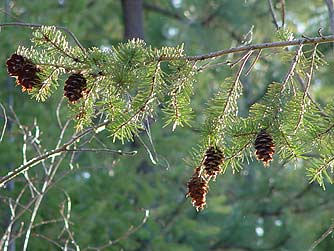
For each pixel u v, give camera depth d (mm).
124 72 4090
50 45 4137
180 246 11922
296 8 12633
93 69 4094
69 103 4297
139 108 4277
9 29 10016
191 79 4281
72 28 12289
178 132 12523
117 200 11305
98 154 10914
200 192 4367
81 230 10125
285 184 13539
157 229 11664
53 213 9859
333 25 5906
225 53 4285
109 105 4273
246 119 4367
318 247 11523
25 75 4109
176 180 12906
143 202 11867
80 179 10789
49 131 9711
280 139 4340
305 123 4352
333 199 13250
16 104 10766
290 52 4578
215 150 4332
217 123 4391
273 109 4359
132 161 11844
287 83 4395
